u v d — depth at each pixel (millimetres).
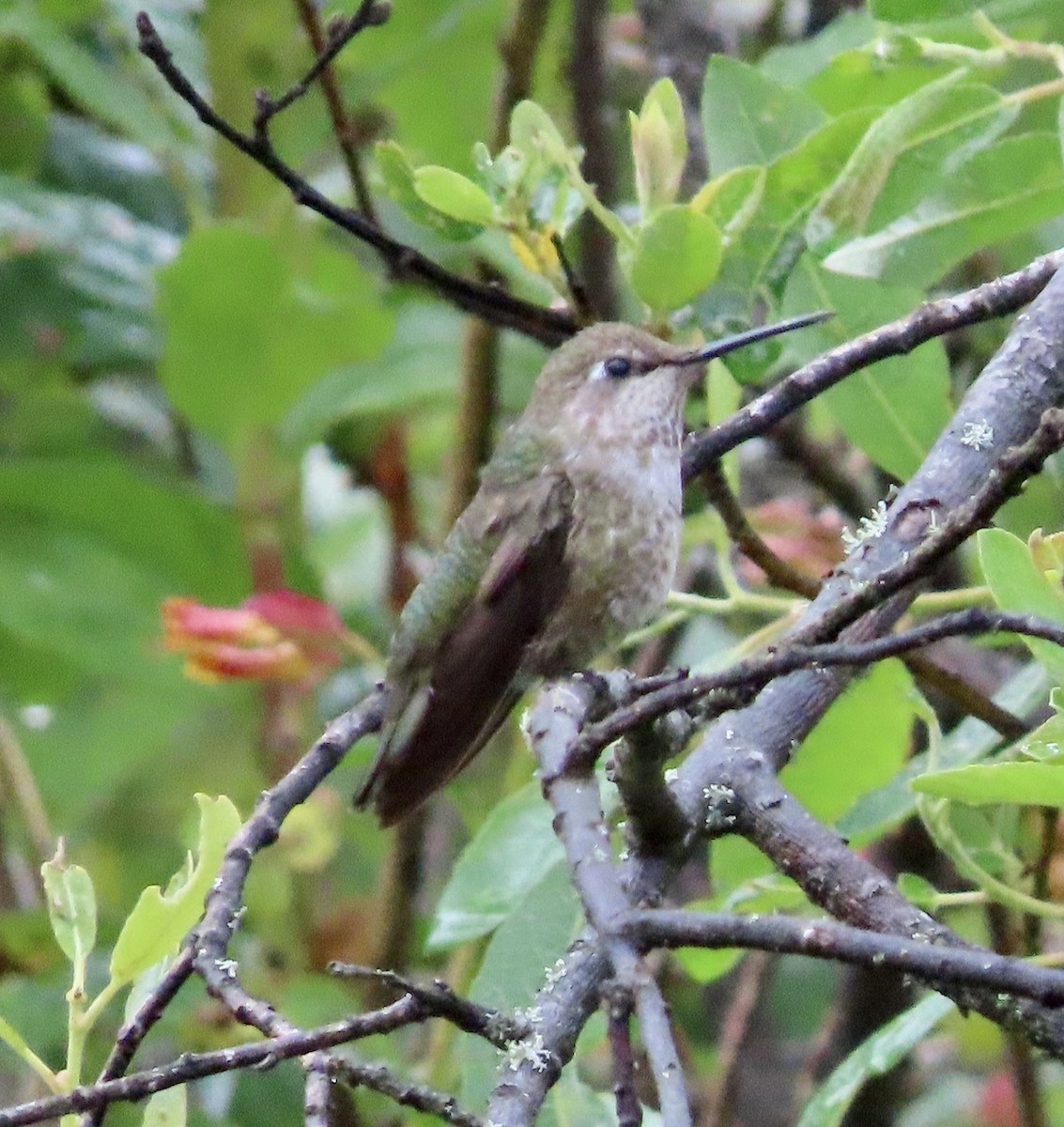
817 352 6914
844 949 3482
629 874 4703
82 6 10969
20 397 11430
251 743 10578
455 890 6391
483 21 9477
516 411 10523
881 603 3936
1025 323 5605
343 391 9805
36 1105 4090
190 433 11953
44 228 10883
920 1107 10188
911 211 6059
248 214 10250
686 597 6703
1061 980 3375
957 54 5910
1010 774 4141
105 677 10797
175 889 4727
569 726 4316
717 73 6891
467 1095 5805
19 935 9055
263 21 9578
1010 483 3773
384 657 8758
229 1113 8664
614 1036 3449
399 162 6266
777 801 4902
